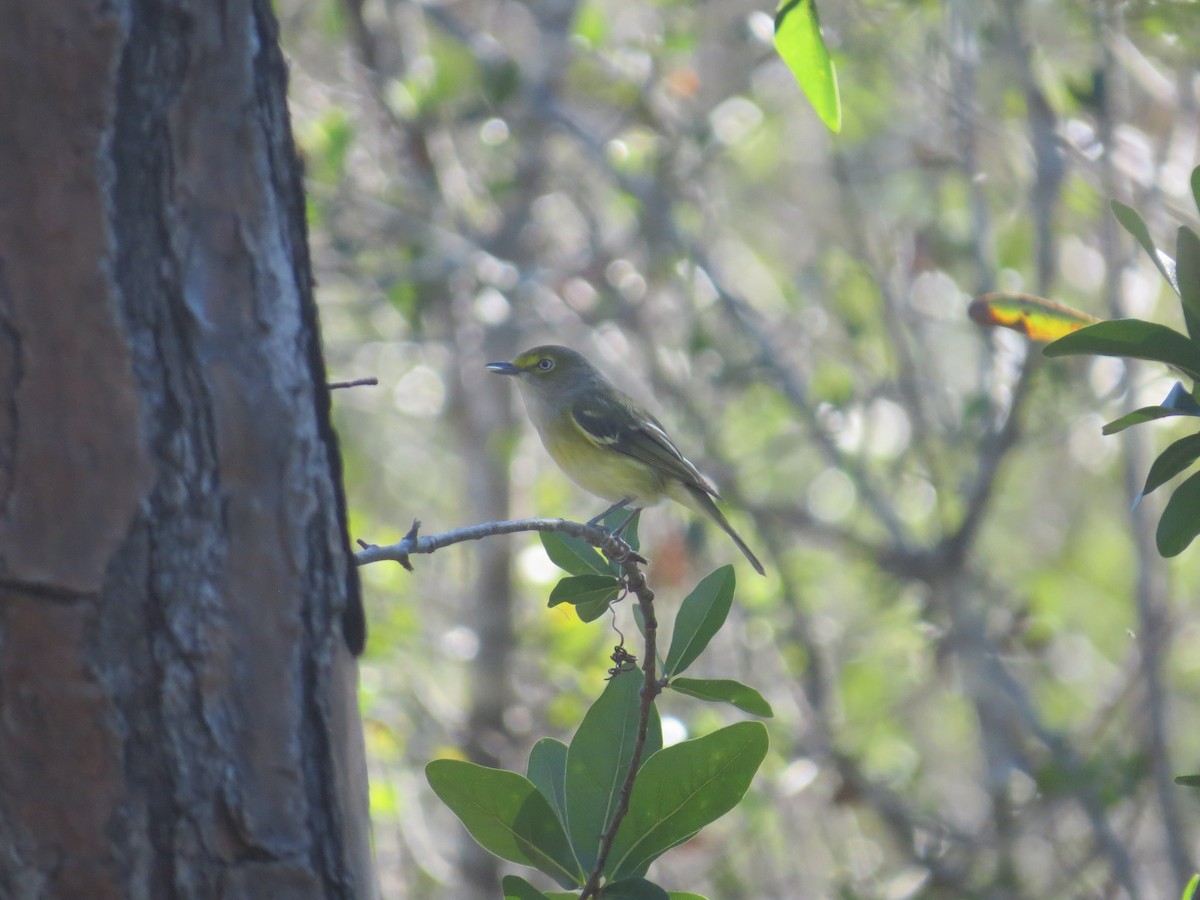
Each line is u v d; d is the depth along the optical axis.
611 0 16.98
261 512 3.63
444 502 18.34
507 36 17.09
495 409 15.46
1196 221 9.12
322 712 3.71
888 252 14.62
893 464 14.16
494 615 15.00
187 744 3.48
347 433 18.05
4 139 3.42
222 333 3.63
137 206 3.54
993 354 13.23
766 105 15.05
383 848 13.85
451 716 15.39
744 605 14.16
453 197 15.02
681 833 4.54
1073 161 10.40
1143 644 11.16
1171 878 10.67
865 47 12.23
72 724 3.39
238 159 3.71
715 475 13.78
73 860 3.40
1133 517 11.12
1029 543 17.80
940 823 13.45
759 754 4.52
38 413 3.41
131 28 3.54
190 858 3.47
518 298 14.01
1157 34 10.59
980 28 11.52
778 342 14.77
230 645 3.56
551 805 4.74
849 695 14.91
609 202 16.66
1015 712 12.96
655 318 15.02
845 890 12.80
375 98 14.73
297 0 15.95
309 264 3.91
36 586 3.37
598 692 14.34
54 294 3.43
